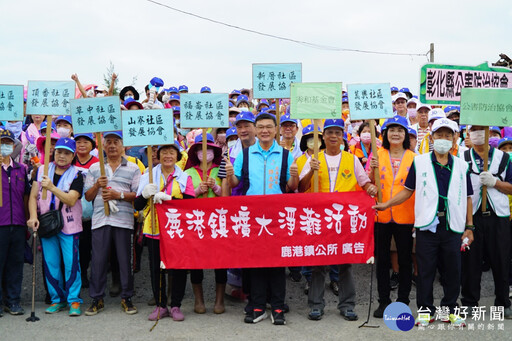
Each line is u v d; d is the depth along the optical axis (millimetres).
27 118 9570
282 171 5578
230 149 6984
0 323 5422
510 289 6258
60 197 5637
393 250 6762
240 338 4980
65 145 5828
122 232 5785
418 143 8547
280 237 5473
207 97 5801
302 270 6598
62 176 5914
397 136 5781
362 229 5469
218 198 5516
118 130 5672
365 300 6324
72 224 5793
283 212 5477
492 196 5582
